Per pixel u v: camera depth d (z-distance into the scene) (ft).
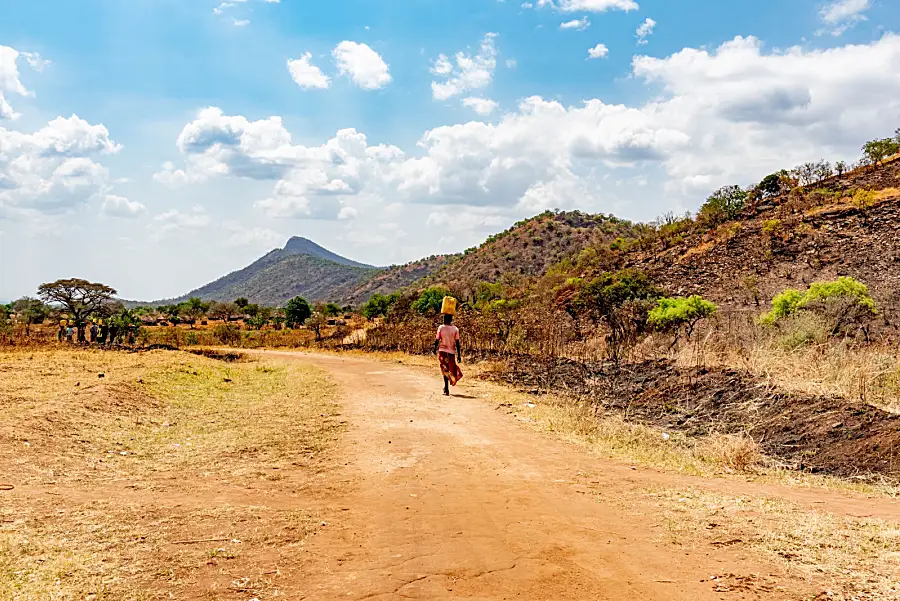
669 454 26.58
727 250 112.57
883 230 97.19
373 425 32.48
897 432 24.81
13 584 12.98
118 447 27.81
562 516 17.98
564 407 36.91
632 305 81.71
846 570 13.67
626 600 12.39
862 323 61.41
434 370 62.28
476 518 17.85
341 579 13.57
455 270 346.74
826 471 23.95
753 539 15.74
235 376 60.03
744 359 41.63
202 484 22.22
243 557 14.87
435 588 13.07
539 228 346.13
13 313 177.99
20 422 27.91
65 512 18.06
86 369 50.70
